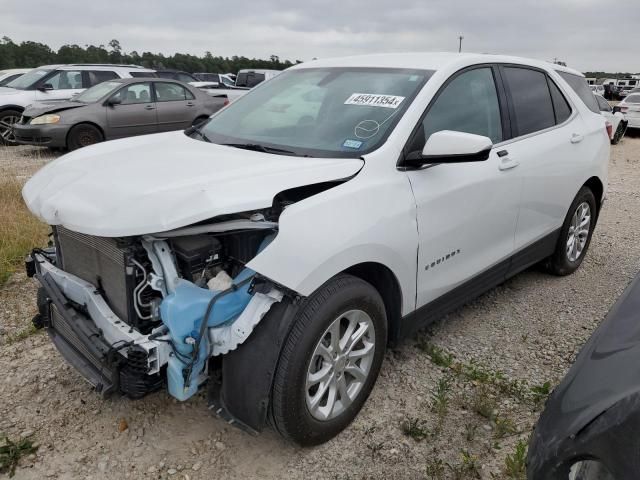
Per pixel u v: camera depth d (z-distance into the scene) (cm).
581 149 450
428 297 317
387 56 374
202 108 1220
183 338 232
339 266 248
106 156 301
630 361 175
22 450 263
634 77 4172
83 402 301
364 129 305
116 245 238
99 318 253
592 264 529
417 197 292
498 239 369
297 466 259
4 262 459
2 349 350
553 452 171
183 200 227
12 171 815
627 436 153
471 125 344
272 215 247
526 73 414
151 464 259
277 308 238
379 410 298
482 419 293
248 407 242
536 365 347
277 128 332
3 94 1216
